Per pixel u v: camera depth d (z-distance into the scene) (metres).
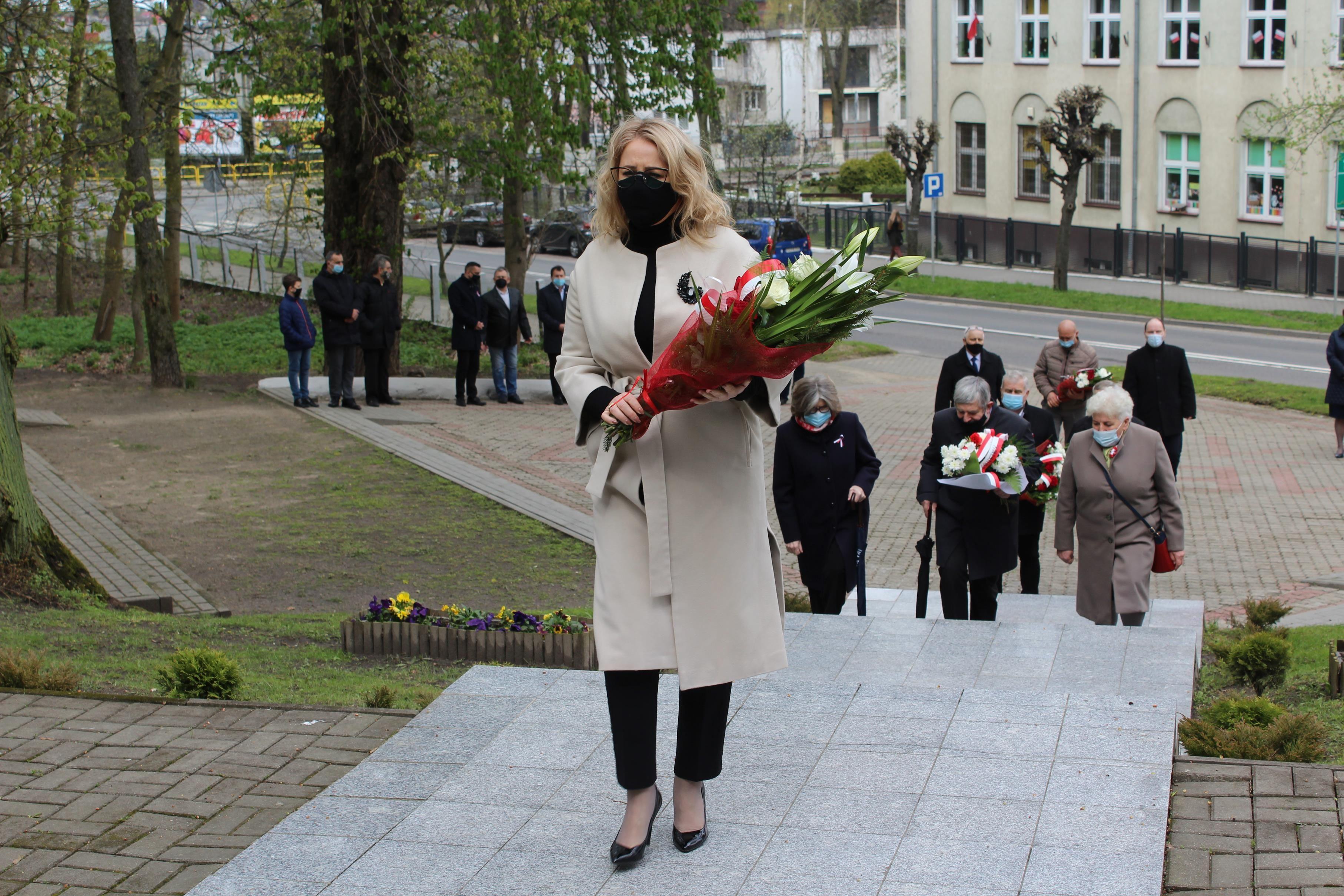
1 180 14.78
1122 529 7.68
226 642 8.25
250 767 4.41
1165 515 7.70
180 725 4.85
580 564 11.72
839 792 3.62
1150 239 37.72
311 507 13.55
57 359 24.34
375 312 19.14
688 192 3.13
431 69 22.42
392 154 21.52
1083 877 3.09
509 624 8.20
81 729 4.81
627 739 3.27
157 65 24.30
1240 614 10.72
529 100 23.25
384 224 22.86
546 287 21.05
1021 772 3.69
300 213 33.78
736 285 2.79
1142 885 3.04
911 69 45.84
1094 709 4.14
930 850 3.26
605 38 24.50
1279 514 14.52
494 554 11.98
